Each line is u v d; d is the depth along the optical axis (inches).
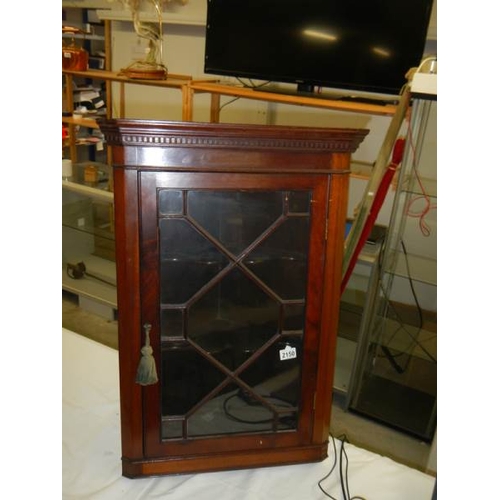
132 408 34.2
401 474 36.5
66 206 93.7
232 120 93.4
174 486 34.8
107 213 93.3
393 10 58.9
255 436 36.6
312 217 33.6
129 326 33.0
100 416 41.0
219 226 32.8
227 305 34.5
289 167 32.3
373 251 67.4
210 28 70.9
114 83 108.3
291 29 65.5
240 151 31.3
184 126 29.6
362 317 69.7
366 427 71.6
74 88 101.0
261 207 33.0
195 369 35.1
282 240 33.9
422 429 69.9
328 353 36.2
